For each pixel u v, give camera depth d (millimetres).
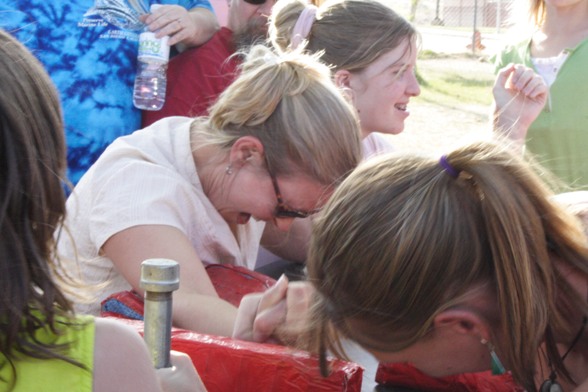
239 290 2205
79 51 3215
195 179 2242
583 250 1422
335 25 2826
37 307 1111
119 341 1160
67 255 2266
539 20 3438
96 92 3244
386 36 2803
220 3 4555
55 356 1100
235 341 1739
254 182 2189
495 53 3629
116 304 1959
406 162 1425
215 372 1697
